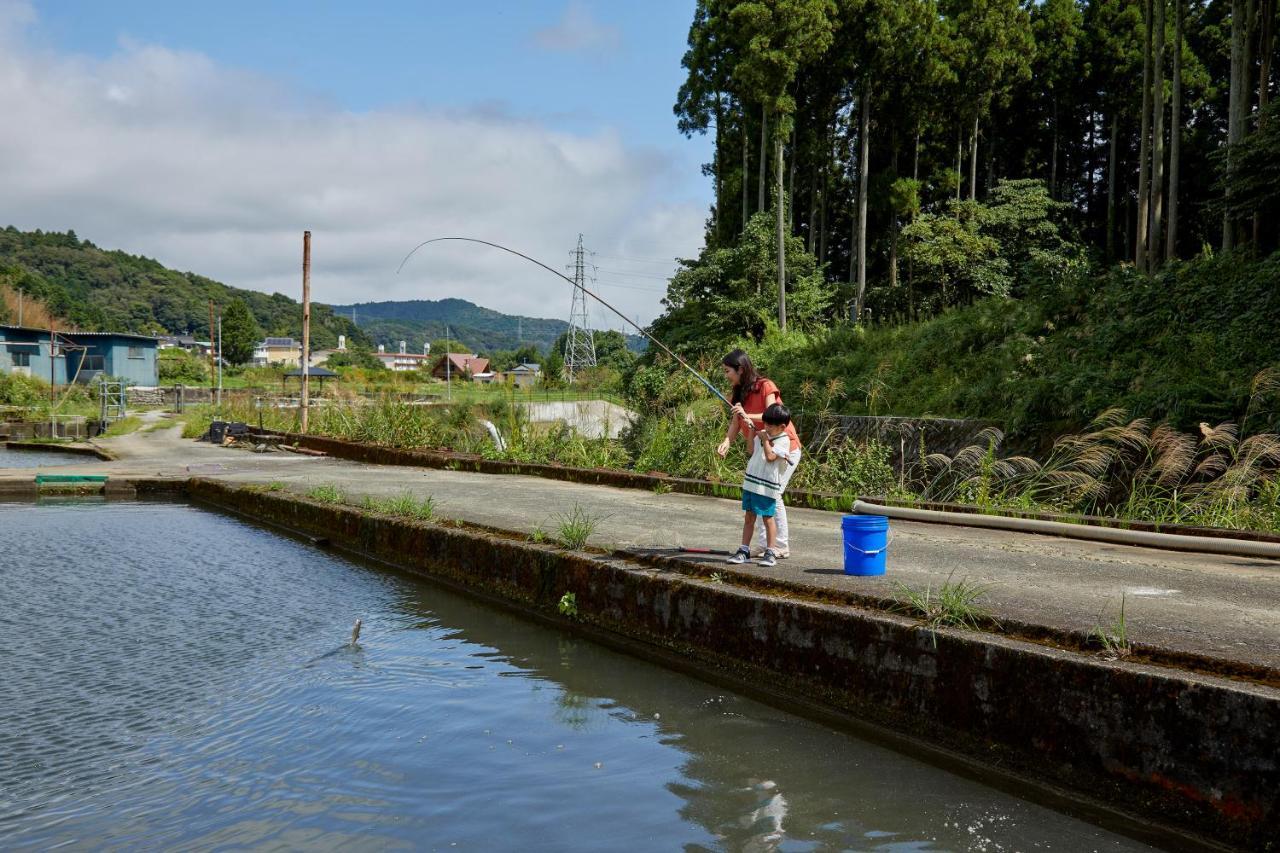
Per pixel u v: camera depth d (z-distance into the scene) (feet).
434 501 33.19
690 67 124.57
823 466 35.35
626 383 70.44
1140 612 14.33
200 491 45.09
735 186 126.72
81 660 18.24
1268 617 13.99
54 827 11.00
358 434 63.62
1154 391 37.50
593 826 11.07
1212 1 117.60
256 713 15.30
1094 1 124.26
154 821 11.18
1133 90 119.65
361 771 12.84
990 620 13.94
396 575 27.50
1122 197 140.15
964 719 13.25
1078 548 21.56
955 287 96.99
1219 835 10.34
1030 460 34.22
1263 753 10.01
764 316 91.76
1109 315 48.93
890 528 25.40
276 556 30.12
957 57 108.27
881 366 61.21
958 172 118.83
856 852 10.37
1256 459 29.19
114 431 92.99
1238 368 38.06
